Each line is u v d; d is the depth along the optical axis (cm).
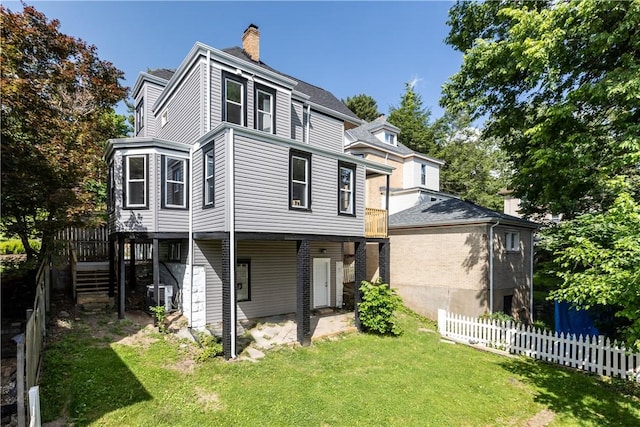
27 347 507
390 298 1135
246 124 1159
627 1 815
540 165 992
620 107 937
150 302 1111
